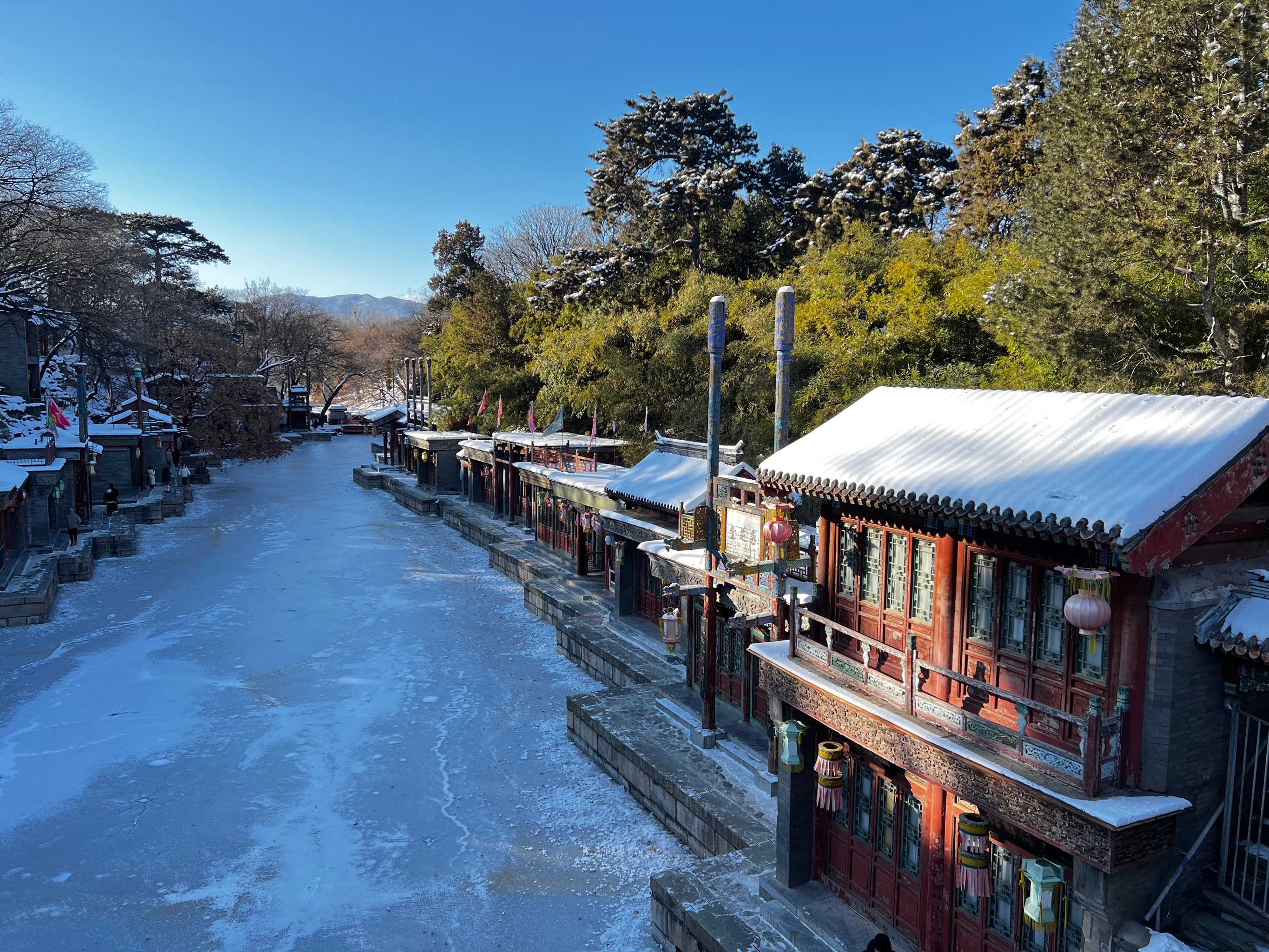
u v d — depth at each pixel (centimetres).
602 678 2262
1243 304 1809
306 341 11350
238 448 7338
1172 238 1805
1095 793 749
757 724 1712
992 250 3366
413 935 1245
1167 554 714
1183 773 771
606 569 2930
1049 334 2070
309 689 2216
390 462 7275
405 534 4494
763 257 4741
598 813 1595
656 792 1565
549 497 3619
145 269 5556
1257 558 832
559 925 1272
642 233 5050
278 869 1408
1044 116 2295
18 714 2034
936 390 1161
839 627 1078
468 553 4006
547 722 2025
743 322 3841
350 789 1681
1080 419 920
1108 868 726
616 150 4919
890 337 3212
